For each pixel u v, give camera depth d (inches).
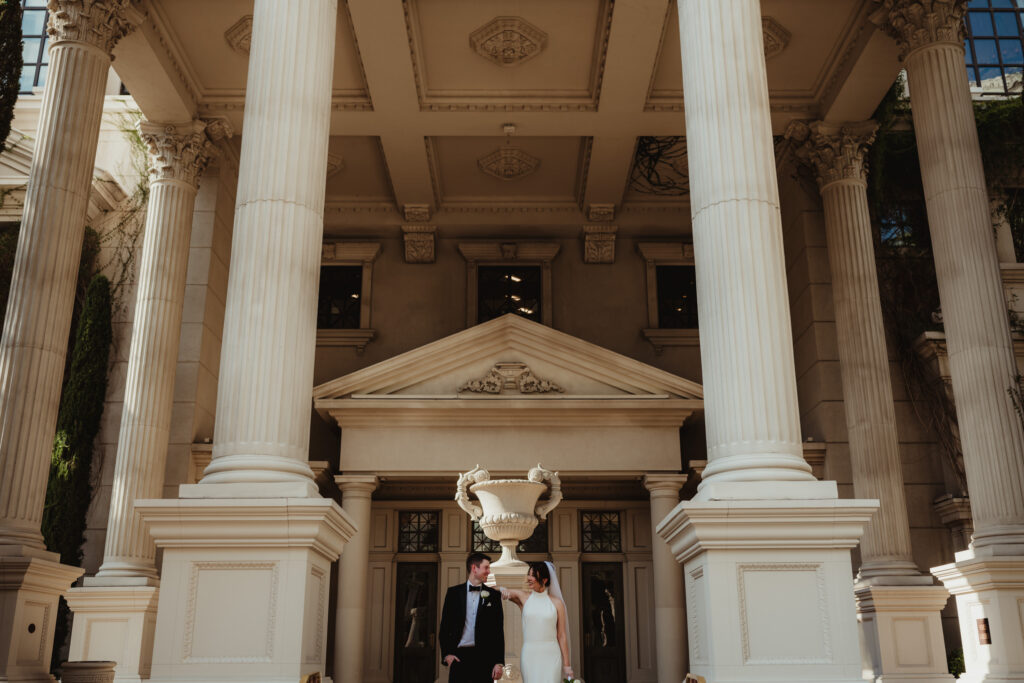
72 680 339.9
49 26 428.1
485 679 277.7
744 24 309.0
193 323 580.1
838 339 544.4
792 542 251.0
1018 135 619.8
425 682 605.3
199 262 593.6
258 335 275.0
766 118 300.8
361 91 566.9
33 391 371.2
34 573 340.8
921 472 579.8
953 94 431.2
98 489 551.5
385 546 625.3
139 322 520.7
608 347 684.1
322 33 317.1
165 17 505.4
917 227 626.8
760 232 284.2
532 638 263.6
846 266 550.3
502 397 556.4
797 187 615.2
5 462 358.6
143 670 447.5
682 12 322.7
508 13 503.8
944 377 579.2
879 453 507.8
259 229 286.0
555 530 624.7
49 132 407.2
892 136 639.1
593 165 639.1
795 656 242.7
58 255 392.8
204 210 602.5
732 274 279.9
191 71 551.8
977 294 401.4
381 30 499.5
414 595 624.1
